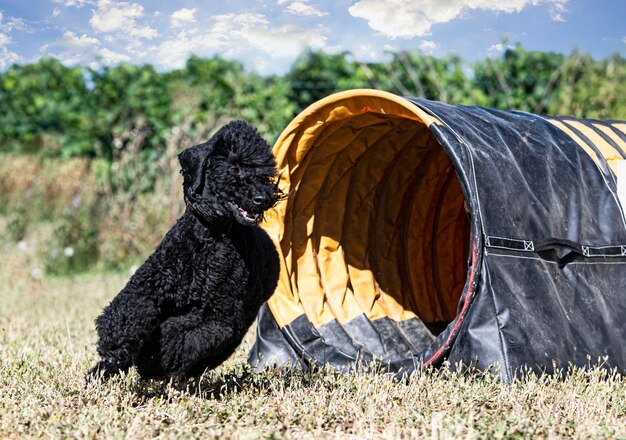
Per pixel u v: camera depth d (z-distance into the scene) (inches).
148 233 499.5
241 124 189.0
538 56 571.5
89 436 147.9
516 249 199.9
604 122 273.3
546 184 212.8
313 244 265.4
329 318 254.2
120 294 176.7
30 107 735.1
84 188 566.3
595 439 147.7
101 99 631.2
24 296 393.7
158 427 156.2
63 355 224.5
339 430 159.9
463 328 194.7
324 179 262.7
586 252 212.5
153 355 180.1
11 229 554.6
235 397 180.5
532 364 190.1
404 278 286.2
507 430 150.7
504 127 222.4
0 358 221.6
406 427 159.0
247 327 196.9
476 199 196.4
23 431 153.9
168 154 514.3
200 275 175.8
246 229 187.9
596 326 204.8
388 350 250.7
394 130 262.8
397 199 287.4
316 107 234.5
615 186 226.8
